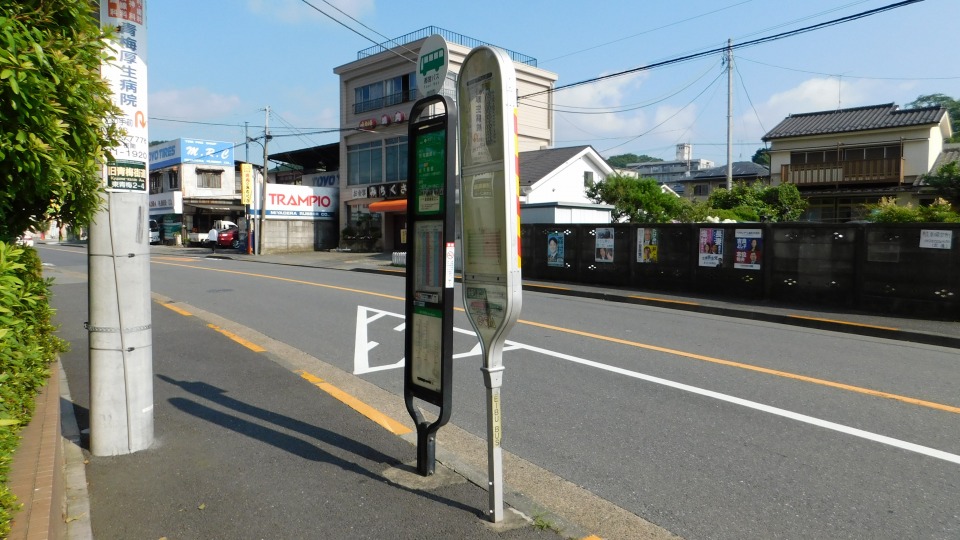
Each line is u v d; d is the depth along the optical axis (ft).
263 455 14.96
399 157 104.42
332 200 122.01
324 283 55.77
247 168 110.32
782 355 26.81
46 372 15.19
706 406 19.58
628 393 20.97
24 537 7.72
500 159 10.91
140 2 13.74
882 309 36.99
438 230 12.74
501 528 11.62
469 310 11.90
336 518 11.94
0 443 8.42
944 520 12.42
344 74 112.47
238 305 41.29
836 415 18.71
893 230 36.35
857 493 13.64
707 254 45.83
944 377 23.32
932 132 93.20
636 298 45.47
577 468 15.05
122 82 13.52
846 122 100.94
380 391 21.54
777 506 13.07
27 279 13.71
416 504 12.55
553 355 26.37
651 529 12.13
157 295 46.78
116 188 13.96
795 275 41.14
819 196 97.35
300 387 21.06
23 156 7.79
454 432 17.53
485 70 11.14
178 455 14.79
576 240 55.42
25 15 7.95
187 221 151.12
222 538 11.17
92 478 13.38
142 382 14.94
